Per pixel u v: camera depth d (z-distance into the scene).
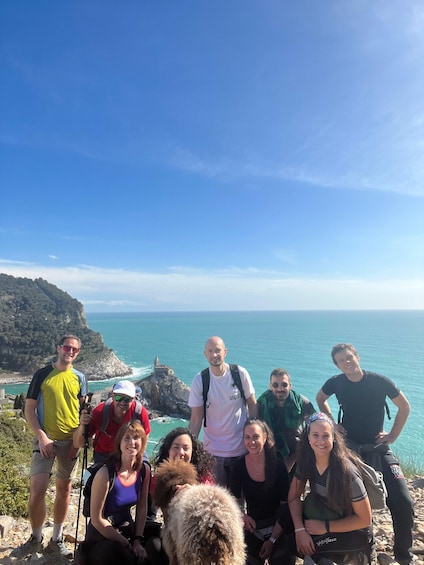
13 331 126.38
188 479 3.57
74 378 5.14
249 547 4.22
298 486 4.04
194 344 155.88
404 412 4.77
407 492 4.32
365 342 140.50
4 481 7.46
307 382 64.44
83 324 170.50
